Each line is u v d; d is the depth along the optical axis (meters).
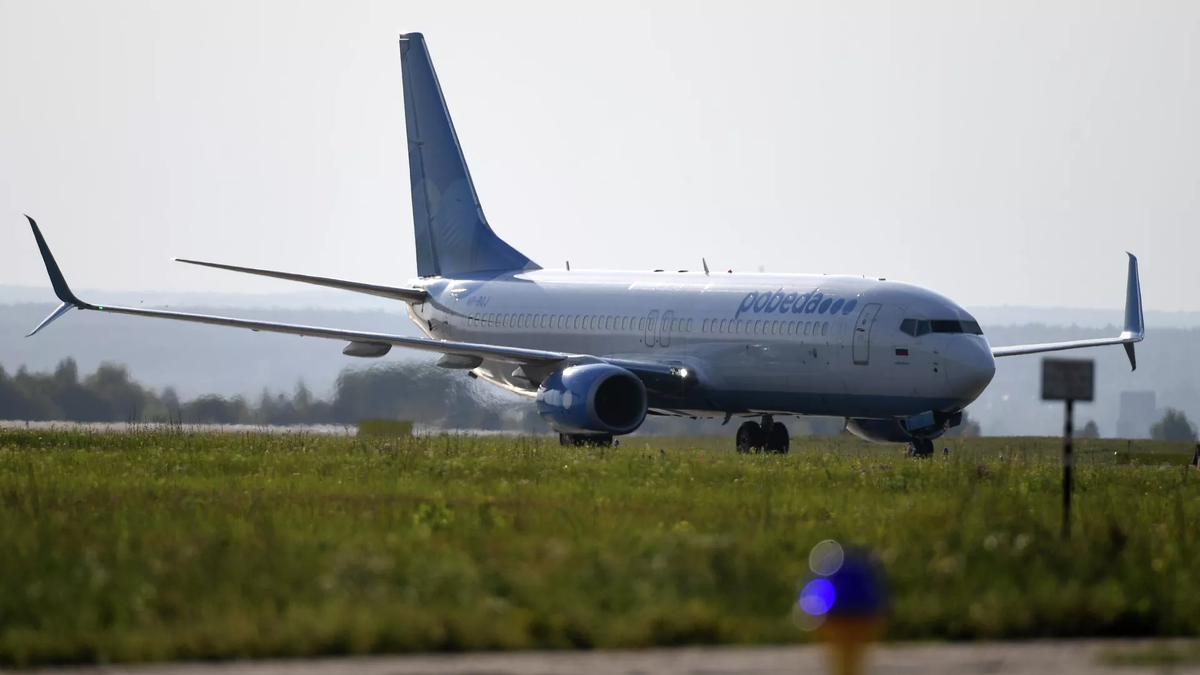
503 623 44.97
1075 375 66.31
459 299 187.75
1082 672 40.62
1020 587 52.16
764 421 158.38
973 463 112.62
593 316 167.25
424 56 198.62
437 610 46.34
